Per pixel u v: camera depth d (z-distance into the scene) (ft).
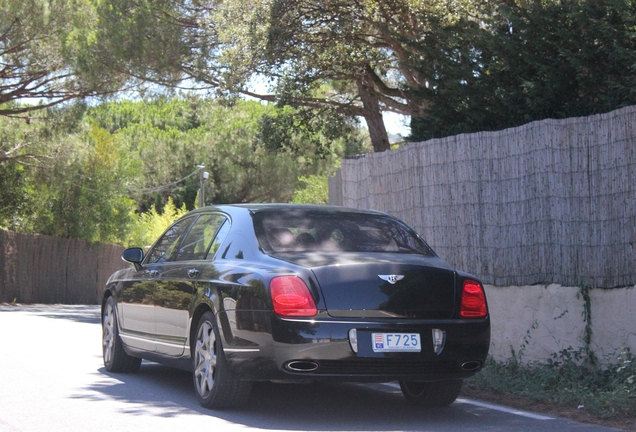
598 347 26.71
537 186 29.12
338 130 75.87
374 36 63.46
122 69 70.38
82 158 86.94
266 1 59.41
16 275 89.61
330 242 22.22
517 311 29.91
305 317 19.52
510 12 37.24
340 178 46.93
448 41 45.27
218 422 20.27
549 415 22.06
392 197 38.17
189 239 25.30
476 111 39.96
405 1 56.29
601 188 26.81
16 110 81.20
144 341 25.98
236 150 153.89
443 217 33.99
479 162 31.86
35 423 19.97
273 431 19.34
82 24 71.97
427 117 42.57
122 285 28.09
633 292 25.61
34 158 85.92
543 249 28.84
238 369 20.43
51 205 97.19
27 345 37.01
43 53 75.36
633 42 32.32
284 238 22.04
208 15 66.85
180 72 69.26
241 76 60.90
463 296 21.02
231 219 23.50
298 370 19.51
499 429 20.02
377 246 22.54
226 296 20.93
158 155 157.07
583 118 27.48
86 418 20.62
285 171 154.61
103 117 108.68
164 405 22.57
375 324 19.74
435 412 22.45
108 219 101.60
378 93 70.49
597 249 26.89
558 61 34.88
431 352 20.21
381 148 70.38
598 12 33.83
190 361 22.84
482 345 20.98
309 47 64.80
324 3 60.70
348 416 21.61
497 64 38.29
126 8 68.95
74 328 47.26
